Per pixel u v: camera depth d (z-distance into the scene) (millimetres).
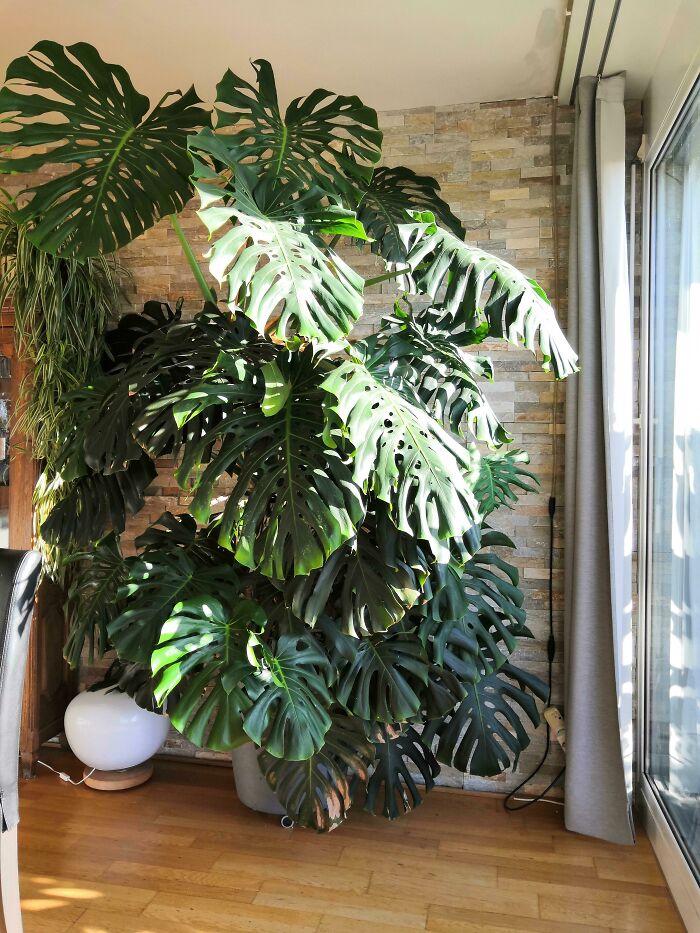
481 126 2932
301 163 2170
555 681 2877
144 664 2111
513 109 2908
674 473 2396
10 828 1773
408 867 2391
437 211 2756
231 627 2088
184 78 2816
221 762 3168
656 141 2520
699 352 2092
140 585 2225
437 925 2098
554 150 2871
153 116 2107
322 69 2721
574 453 2736
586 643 2635
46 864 2361
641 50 2496
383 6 2338
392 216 2543
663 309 2549
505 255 2906
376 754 2574
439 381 2412
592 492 2635
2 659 1719
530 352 2896
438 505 1820
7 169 2078
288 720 1987
